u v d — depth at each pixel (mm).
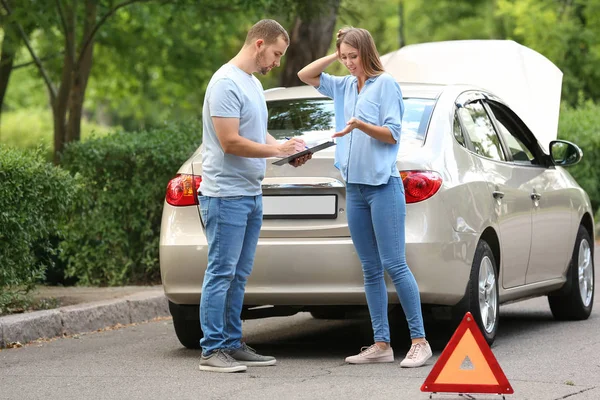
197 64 45250
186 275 13992
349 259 13500
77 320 17297
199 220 14055
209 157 13094
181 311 14852
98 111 89750
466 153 14531
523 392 11539
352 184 13148
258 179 13172
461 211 13805
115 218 22578
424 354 13227
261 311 15031
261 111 13219
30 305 18141
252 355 13594
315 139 14305
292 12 26609
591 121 37062
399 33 68750
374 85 13047
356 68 13133
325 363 13758
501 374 10945
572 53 56312
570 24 55344
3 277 17344
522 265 15883
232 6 32344
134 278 22859
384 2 73562
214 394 11656
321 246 13516
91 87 55219
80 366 13914
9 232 17422
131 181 22469
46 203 18281
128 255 22734
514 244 15477
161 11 41094
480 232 14195
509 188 15406
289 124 14844
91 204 22531
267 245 13617
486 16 67625
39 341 16344
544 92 23344
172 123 23719
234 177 12992
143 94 52844
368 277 13328
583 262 18344
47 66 38188
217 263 13117
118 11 40719
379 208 12992
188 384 12320
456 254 13633
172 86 50469
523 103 23141
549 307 19766
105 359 14484
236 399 11336
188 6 32938
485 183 14609
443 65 23547
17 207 17484
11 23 28656
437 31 72250
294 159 12891
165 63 45375
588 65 55625
